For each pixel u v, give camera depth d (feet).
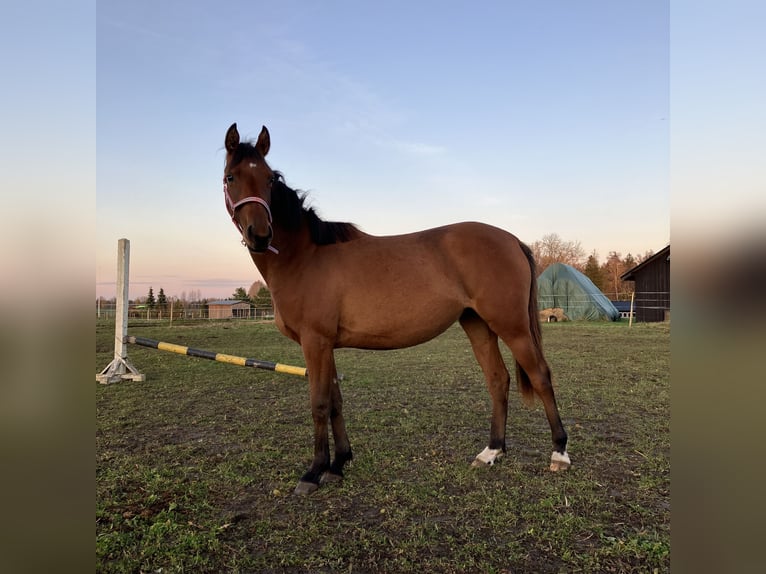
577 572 6.31
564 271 67.56
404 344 10.03
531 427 13.04
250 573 6.48
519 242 10.73
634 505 8.08
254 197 9.14
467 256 9.96
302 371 13.78
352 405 15.92
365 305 9.62
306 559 6.74
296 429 13.33
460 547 6.96
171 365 25.32
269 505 8.51
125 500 8.66
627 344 32.68
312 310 9.59
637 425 13.02
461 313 10.32
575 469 9.78
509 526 7.54
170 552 6.90
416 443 11.79
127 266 20.89
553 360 25.23
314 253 10.02
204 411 15.51
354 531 7.51
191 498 8.78
